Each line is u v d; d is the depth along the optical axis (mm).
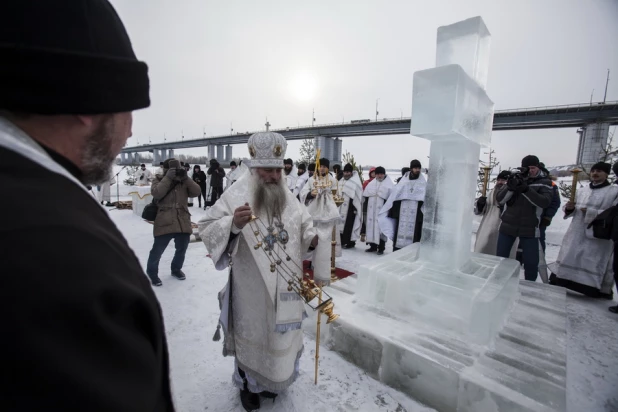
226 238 1688
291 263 1843
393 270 2783
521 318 2648
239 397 2104
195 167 11688
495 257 3293
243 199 1852
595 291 4082
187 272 4414
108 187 11266
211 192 11414
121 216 8875
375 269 2828
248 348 1876
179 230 3885
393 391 2195
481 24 2465
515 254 4688
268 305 1834
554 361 2064
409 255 3219
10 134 423
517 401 1737
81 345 341
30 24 391
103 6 485
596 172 4113
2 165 390
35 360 303
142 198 8969
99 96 438
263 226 1811
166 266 4668
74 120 477
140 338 439
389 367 2248
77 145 496
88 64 416
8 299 304
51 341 317
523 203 3959
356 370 2400
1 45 364
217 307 3383
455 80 2164
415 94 2350
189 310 3309
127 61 474
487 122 2799
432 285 2492
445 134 2398
